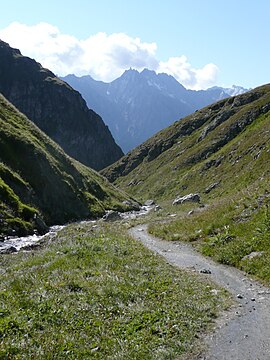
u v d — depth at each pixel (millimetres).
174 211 63062
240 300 15664
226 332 12391
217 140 122250
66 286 15219
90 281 16078
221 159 99188
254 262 20047
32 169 62344
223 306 14711
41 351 10289
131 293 15180
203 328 12680
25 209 48344
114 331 11977
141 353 10703
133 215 74562
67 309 13039
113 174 177625
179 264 22188
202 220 32188
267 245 21078
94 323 12367
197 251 25719
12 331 11195
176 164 128500
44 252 24094
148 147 180750
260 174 64062
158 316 13195
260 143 81875
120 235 32312
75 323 12258
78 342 11016
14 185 54000
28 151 64312
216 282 18375
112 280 16375
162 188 117500
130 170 173625
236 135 118188
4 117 72125
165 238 32188
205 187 89062
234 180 75375
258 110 118438
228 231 25828
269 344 11516
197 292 16281
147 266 20344
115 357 10383
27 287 15297
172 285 16984
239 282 18344
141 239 32750
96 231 34094
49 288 14945
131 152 190000
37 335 11211
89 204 72625
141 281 16844
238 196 32969
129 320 12805
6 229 41969
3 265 24359
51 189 63625
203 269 20672
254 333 12305
